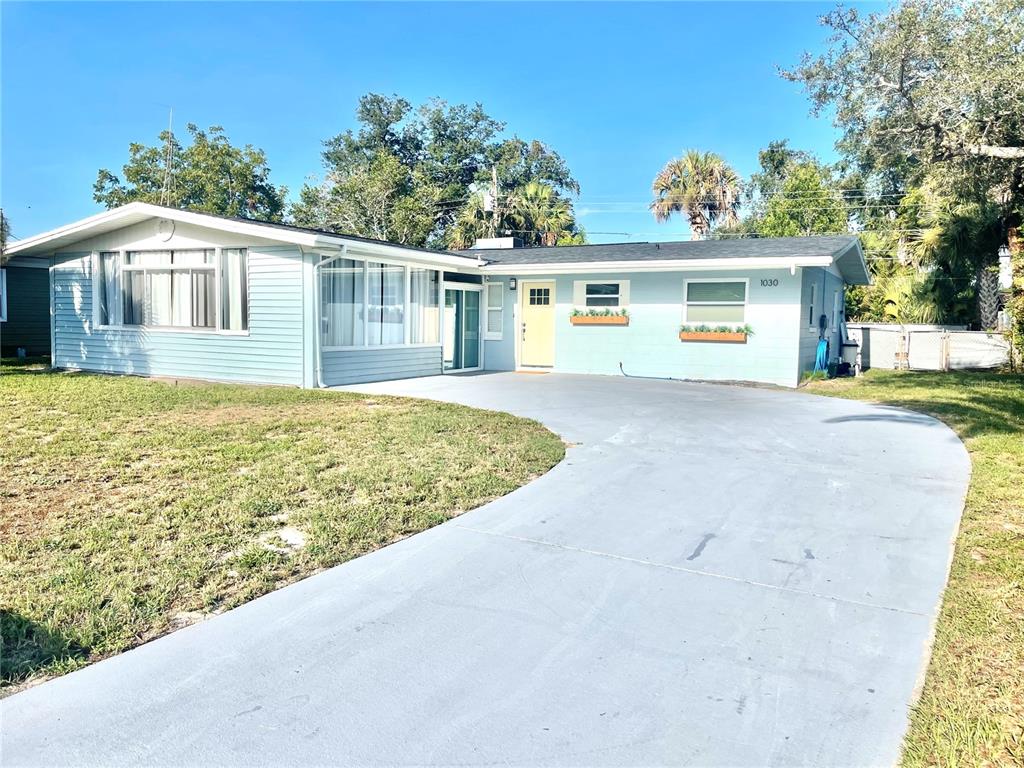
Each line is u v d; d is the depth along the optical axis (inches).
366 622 127.6
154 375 518.9
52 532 169.8
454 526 181.3
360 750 90.7
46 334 719.7
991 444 286.2
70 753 89.1
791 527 181.9
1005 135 401.4
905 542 170.9
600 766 88.0
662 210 1369.3
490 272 602.9
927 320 861.8
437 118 1502.2
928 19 379.9
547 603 136.5
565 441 288.4
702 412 369.7
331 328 467.5
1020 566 153.1
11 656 112.1
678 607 135.0
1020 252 637.3
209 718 97.2
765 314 523.2
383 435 289.3
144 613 128.4
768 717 98.8
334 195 1221.7
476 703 101.9
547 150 1568.7
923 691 104.9
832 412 374.3
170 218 473.7
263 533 172.2
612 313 580.1
